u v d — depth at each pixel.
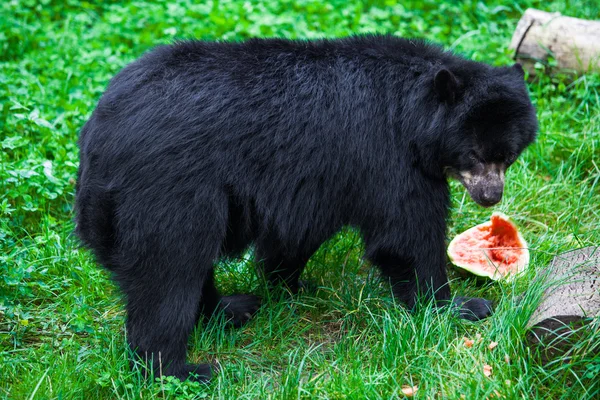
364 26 17.45
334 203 9.81
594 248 9.96
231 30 17.38
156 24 17.59
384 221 9.95
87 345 9.94
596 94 14.60
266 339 10.11
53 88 14.97
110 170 8.81
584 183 13.24
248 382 9.22
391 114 9.80
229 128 9.03
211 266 9.36
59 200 12.71
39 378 8.84
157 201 8.71
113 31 17.42
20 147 13.33
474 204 12.95
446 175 10.21
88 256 11.38
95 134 8.96
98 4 18.84
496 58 16.17
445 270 10.39
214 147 8.95
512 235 11.73
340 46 10.04
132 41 17.31
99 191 8.84
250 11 17.86
